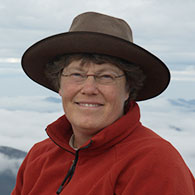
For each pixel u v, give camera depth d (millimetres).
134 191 1992
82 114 2301
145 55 2297
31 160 2775
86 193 2117
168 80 2527
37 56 2621
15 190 2912
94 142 2217
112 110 2303
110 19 2430
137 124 2391
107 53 2225
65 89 2359
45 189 2449
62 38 2285
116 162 2137
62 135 2654
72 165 2342
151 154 2049
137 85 2494
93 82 2258
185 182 1989
